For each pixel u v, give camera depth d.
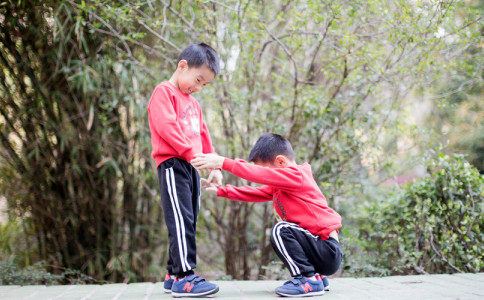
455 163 3.09
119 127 3.61
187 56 1.97
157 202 3.81
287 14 3.51
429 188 3.07
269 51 4.05
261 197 2.13
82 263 3.54
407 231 3.21
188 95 2.08
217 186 2.12
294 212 1.92
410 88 3.42
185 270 1.83
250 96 3.59
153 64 3.66
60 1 3.02
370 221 3.52
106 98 3.47
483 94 4.32
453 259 2.99
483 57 3.55
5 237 3.68
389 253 3.22
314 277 1.89
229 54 3.47
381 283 2.29
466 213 2.96
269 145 2.02
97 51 3.34
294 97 3.46
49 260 3.54
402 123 3.84
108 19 3.10
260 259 3.70
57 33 3.07
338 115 3.54
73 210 3.53
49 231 3.55
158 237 3.82
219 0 3.23
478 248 2.88
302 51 3.60
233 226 3.86
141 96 3.54
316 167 3.75
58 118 3.40
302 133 3.62
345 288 2.13
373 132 3.54
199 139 2.08
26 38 3.18
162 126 1.88
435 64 3.29
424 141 3.66
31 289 2.36
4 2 2.90
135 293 2.10
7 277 2.71
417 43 3.04
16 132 3.36
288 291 1.81
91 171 3.56
